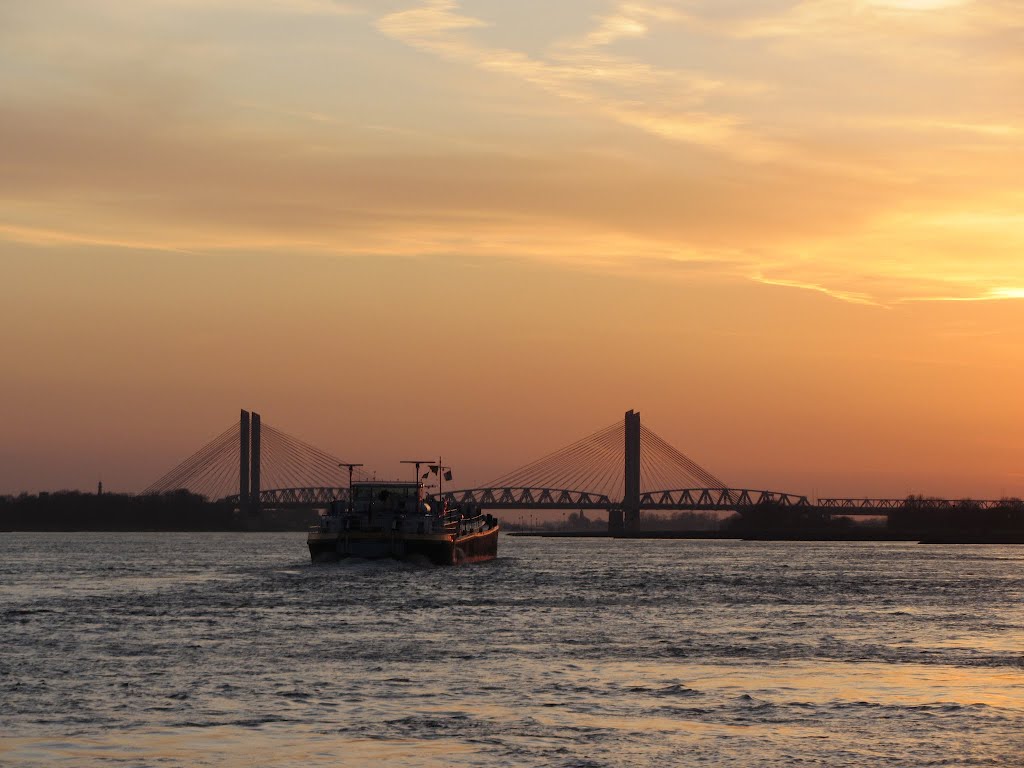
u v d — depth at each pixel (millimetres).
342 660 103750
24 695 85688
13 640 118062
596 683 91812
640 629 130375
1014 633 130500
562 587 196625
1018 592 198625
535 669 98875
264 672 96688
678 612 152500
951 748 70250
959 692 88688
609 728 74938
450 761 66688
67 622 135125
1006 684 92812
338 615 142875
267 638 119500
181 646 113125
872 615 151500
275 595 171500
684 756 68062
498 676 95000
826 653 111062
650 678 94562
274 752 68375
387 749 69188
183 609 150375
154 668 98750
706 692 87938
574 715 78938
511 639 119500
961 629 134625
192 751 68562
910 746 70688
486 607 155125
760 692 88188
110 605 157000
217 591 180000
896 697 86312
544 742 71062
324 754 68000
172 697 84938
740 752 69000
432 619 138750
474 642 116812
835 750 69625
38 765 65438
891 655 110000
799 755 68500
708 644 116875
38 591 186625
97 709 80438
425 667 99688
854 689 89875
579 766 65875
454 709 80875
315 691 87562
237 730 73938
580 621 138375
